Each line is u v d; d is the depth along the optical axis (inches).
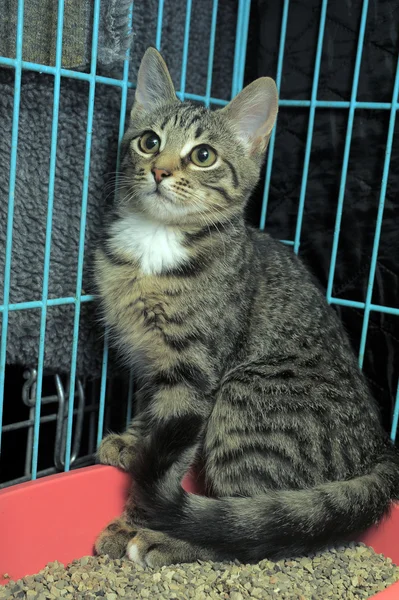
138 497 16.6
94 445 21.0
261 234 20.3
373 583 15.8
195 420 16.9
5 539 15.2
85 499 16.7
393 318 19.9
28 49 16.2
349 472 17.0
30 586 15.0
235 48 21.7
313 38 20.4
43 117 17.0
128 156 17.8
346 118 20.1
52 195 16.0
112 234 17.9
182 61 20.1
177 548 16.1
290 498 16.1
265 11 21.1
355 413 17.6
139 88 17.9
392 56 19.2
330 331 18.8
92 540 16.9
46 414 20.5
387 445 18.3
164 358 17.6
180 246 17.5
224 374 17.6
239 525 15.7
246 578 15.4
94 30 15.9
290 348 18.2
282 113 21.2
